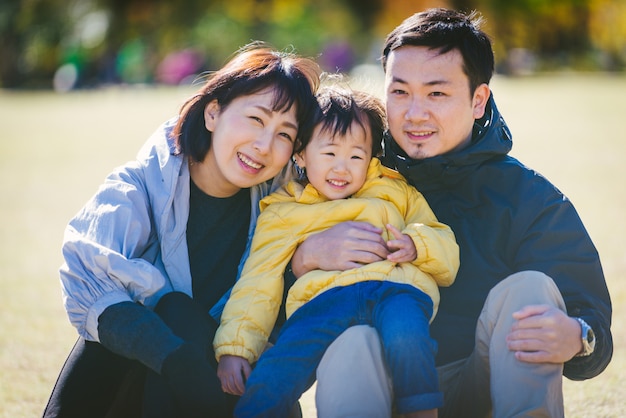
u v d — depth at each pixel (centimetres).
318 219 352
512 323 295
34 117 2220
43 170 1286
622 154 1311
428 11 359
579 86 3017
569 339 290
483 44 352
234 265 367
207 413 292
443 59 344
